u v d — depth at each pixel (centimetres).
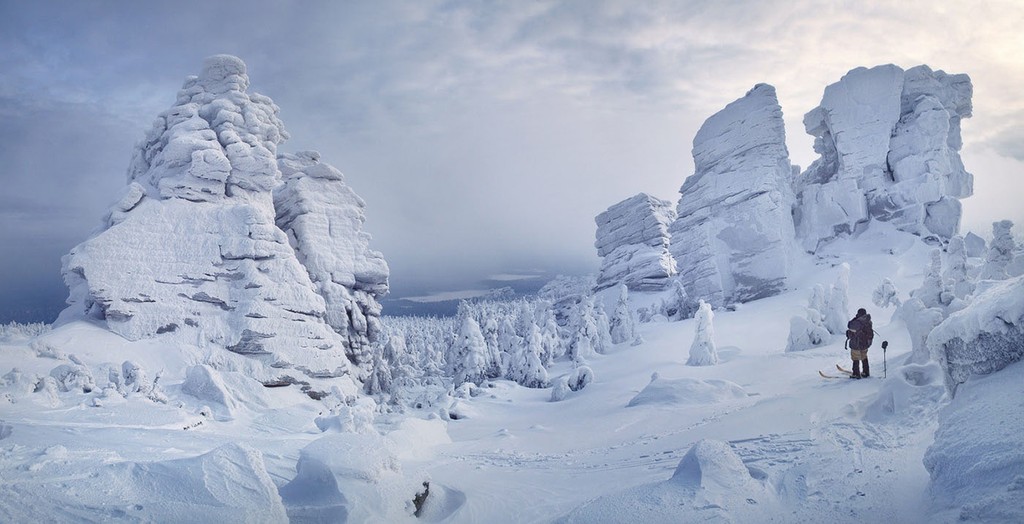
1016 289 796
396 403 3703
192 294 3278
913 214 5712
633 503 833
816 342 3250
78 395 1922
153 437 1448
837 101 6144
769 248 5997
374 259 4566
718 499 815
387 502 988
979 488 614
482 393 3794
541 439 2008
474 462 1561
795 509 793
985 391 764
